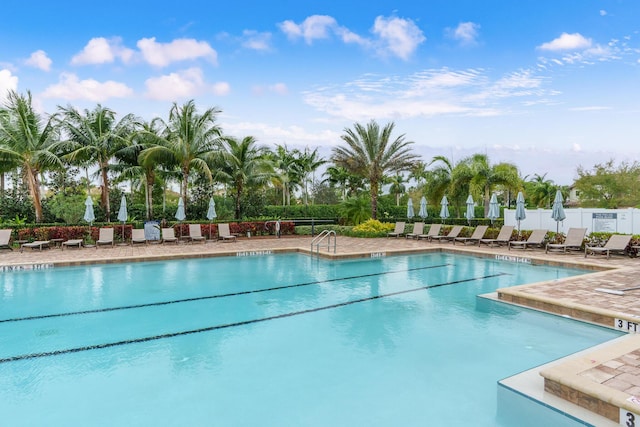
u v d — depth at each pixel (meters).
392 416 3.76
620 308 6.22
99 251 14.54
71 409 3.93
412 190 39.66
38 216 18.33
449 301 8.04
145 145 20.50
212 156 21.00
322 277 10.57
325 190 42.94
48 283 9.77
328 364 4.98
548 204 46.03
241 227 20.75
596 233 13.47
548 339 5.75
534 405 3.81
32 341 5.84
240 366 4.95
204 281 10.04
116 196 23.05
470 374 4.65
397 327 6.40
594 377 3.73
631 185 35.03
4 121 17.80
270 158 33.53
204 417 3.77
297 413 3.83
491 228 16.06
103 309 7.52
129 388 4.38
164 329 6.39
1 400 4.12
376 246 15.99
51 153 17.56
